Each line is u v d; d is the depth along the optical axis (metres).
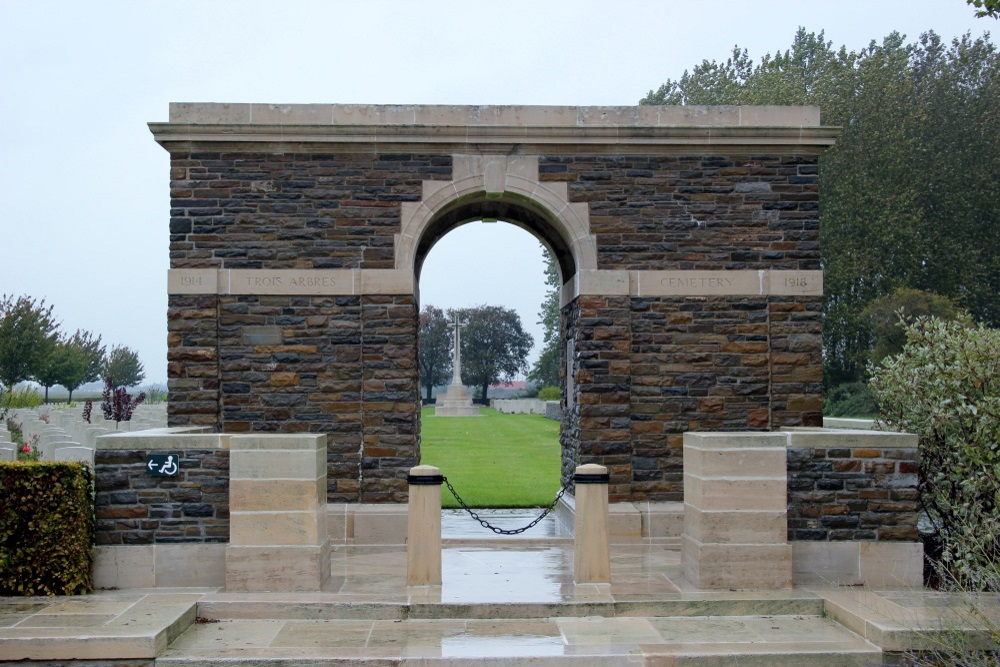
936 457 9.64
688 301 11.71
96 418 24.67
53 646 7.12
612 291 11.64
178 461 8.97
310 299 11.52
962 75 36.12
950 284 33.41
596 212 11.73
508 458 23.78
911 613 7.84
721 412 11.65
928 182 33.50
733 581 8.75
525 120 11.59
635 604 8.33
